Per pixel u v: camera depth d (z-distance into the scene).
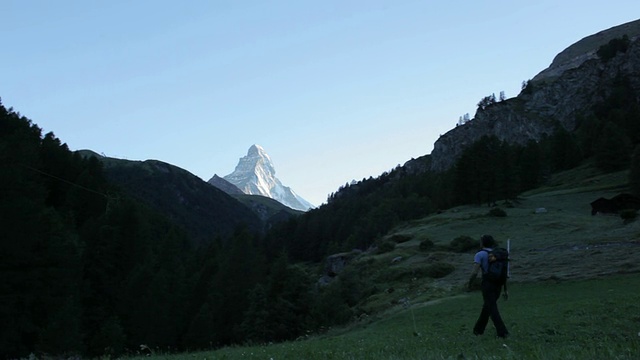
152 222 142.38
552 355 8.39
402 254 87.94
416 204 187.88
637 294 27.41
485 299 13.45
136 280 69.69
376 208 195.75
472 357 8.99
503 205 128.88
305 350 15.84
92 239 78.06
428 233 105.50
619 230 73.88
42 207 53.34
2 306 44.72
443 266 70.56
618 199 101.88
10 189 47.44
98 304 72.81
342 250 176.25
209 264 108.25
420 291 57.72
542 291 40.12
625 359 7.57
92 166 136.50
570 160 176.00
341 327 47.03
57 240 53.72
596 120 193.88
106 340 54.38
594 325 16.14
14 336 45.59
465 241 87.06
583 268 49.69
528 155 161.50
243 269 94.88
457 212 132.75
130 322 67.56
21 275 47.56
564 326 16.39
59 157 114.25
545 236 83.38
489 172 135.38
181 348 76.81
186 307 84.81
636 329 14.49
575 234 80.19
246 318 74.75
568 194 130.12
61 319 44.69
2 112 99.31
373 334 25.69
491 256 13.38
